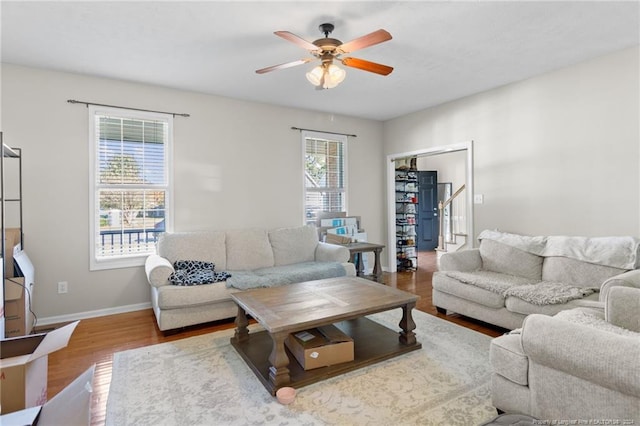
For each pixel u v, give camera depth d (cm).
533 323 159
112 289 375
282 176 484
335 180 540
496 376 181
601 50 314
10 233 294
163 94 400
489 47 305
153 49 301
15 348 182
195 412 194
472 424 182
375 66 264
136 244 391
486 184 427
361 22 260
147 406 200
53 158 345
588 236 338
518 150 394
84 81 359
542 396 158
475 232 441
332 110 511
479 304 316
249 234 421
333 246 436
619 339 134
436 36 284
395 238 587
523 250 347
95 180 365
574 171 348
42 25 259
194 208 419
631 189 310
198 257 382
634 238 283
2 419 143
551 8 244
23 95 333
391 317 349
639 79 304
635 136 307
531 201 383
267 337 289
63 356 266
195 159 419
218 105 434
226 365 249
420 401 203
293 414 192
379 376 232
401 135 548
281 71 357
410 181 615
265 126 470
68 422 133
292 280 356
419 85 405
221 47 299
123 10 239
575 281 303
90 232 362
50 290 346
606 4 239
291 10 242
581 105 341
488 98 423
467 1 235
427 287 477
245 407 199
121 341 295
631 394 128
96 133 366
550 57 329
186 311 313
